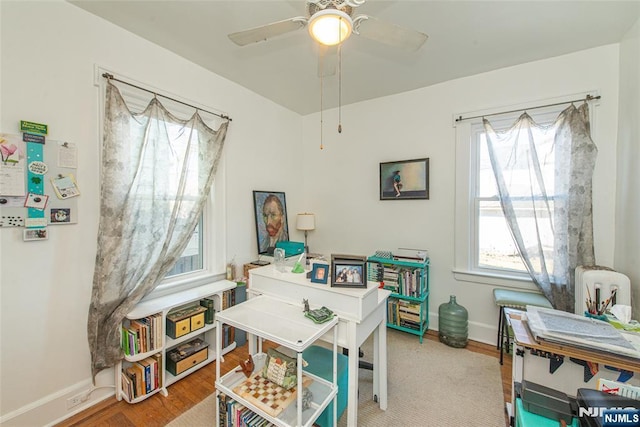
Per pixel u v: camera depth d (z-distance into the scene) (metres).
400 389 2.01
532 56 2.39
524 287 2.54
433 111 2.96
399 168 3.16
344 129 3.59
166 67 2.27
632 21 1.92
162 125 2.18
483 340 2.73
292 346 1.22
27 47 1.58
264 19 1.92
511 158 2.53
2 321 1.52
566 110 2.30
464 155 2.80
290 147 3.72
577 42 2.18
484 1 1.73
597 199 2.23
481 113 2.70
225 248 2.82
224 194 2.81
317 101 3.44
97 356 1.83
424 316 2.86
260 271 1.91
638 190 1.89
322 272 1.65
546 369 1.32
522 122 2.47
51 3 1.67
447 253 2.92
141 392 1.86
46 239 1.66
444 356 2.47
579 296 2.06
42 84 1.63
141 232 2.06
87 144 1.82
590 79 2.26
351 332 1.48
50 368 1.68
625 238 2.03
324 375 1.63
